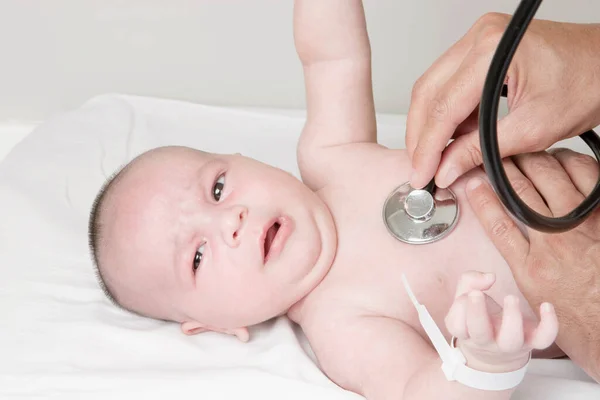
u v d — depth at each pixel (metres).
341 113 1.46
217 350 1.31
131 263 1.33
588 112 1.09
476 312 0.85
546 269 1.10
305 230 1.27
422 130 1.16
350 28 1.42
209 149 1.85
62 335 1.35
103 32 2.12
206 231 1.28
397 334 1.19
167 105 1.97
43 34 2.11
